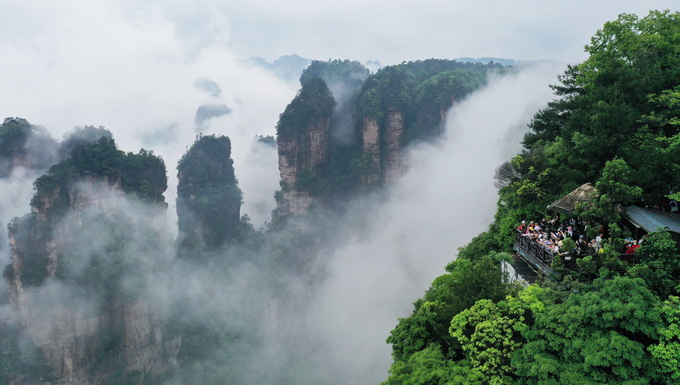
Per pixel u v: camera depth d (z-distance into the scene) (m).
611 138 24.70
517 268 24.42
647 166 22.81
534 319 17.33
